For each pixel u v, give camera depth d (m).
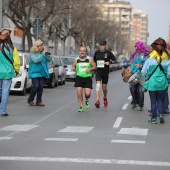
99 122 17.83
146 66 17.48
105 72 23.34
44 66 23.41
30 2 53.09
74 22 91.44
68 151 11.82
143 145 12.80
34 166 10.13
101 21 123.50
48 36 67.12
